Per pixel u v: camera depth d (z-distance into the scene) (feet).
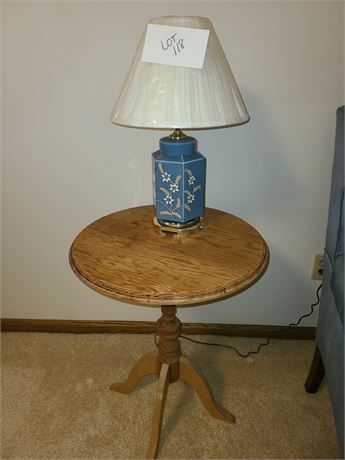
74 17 3.16
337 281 2.84
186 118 2.20
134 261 2.54
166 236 2.88
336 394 2.80
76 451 3.26
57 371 4.08
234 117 2.36
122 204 3.92
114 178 3.79
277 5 3.05
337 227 2.95
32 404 3.70
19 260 4.30
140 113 2.26
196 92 2.22
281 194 3.78
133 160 3.69
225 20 3.11
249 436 3.36
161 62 2.21
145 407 3.66
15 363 4.18
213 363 4.17
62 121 3.56
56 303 4.54
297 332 4.45
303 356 4.25
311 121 3.43
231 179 3.74
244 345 4.42
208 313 4.49
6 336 4.59
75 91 3.42
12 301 4.55
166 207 2.78
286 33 3.12
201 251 2.66
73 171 3.78
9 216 4.05
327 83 3.27
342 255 2.90
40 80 3.39
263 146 3.57
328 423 3.48
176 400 3.73
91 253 2.64
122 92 2.50
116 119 2.44
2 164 3.79
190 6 3.09
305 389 3.82
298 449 3.26
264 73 3.27
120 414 3.59
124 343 4.47
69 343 4.48
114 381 3.95
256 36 3.14
